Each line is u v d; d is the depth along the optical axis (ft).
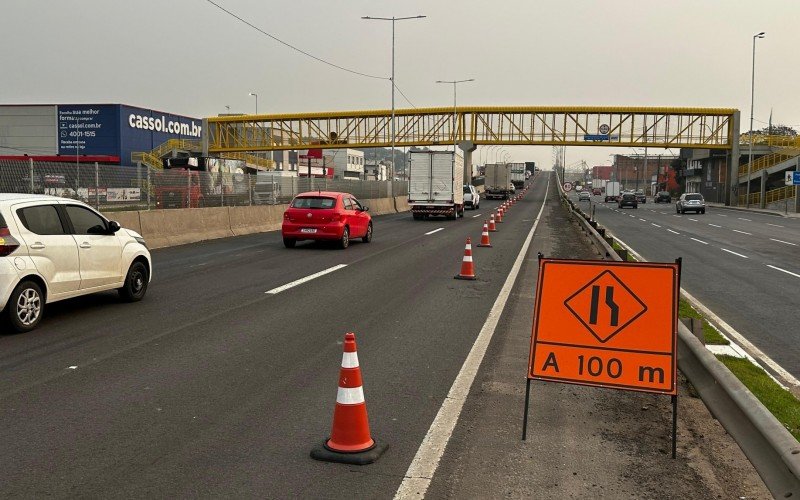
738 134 225.35
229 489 13.87
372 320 31.04
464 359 24.52
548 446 16.56
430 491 13.96
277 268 49.24
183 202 71.82
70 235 29.86
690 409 19.49
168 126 234.99
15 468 14.64
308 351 25.12
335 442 15.74
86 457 15.29
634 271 17.10
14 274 26.45
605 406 19.69
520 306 35.27
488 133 238.07
